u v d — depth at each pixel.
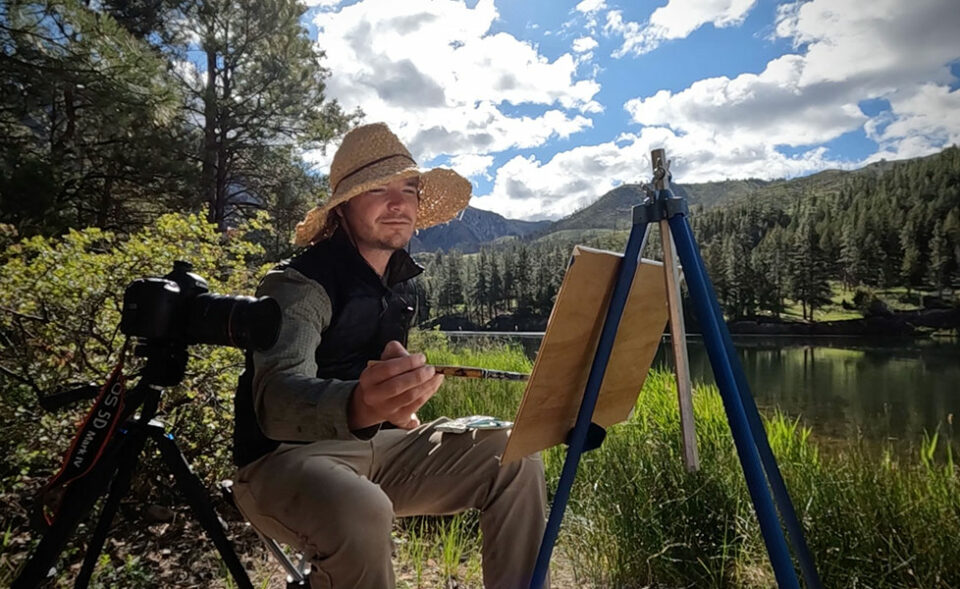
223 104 17.09
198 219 3.98
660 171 1.46
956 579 2.29
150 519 3.23
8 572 2.33
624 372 1.68
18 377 3.09
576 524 3.15
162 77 12.09
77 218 11.75
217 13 17.22
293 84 17.98
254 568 2.73
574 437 1.47
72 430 3.18
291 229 17.39
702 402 4.21
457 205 2.49
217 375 3.39
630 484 3.10
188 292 1.39
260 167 18.55
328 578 1.43
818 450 3.68
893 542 2.46
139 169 13.12
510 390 6.33
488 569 1.70
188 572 2.71
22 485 2.93
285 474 1.49
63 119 13.13
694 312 1.42
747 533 2.70
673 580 2.68
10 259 3.74
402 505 1.81
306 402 1.27
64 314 3.34
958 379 19.92
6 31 10.12
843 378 21.02
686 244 1.43
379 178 1.81
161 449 1.42
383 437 1.86
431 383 1.24
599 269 1.40
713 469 3.04
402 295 1.96
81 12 10.55
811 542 2.52
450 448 1.76
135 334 1.35
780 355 33.25
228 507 3.50
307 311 1.53
